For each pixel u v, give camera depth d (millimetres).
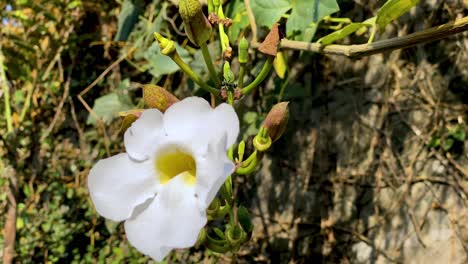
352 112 459
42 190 619
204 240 188
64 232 604
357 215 456
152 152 165
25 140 625
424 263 417
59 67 595
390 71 441
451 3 408
